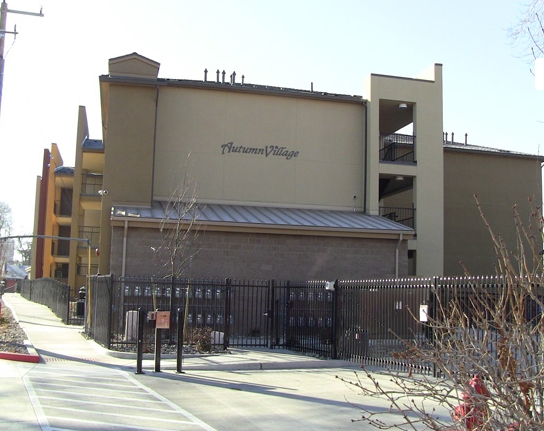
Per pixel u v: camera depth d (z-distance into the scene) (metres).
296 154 28.80
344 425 9.55
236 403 11.12
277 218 25.78
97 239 44.41
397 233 25.66
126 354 16.67
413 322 14.55
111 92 26.06
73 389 11.70
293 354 18.25
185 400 11.23
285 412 10.46
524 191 35.41
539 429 4.25
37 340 19.69
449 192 34.38
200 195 27.47
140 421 9.30
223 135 28.06
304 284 19.39
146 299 21.42
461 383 4.61
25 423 8.70
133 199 25.48
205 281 21.36
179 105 27.75
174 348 18.06
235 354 17.89
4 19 19.55
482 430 4.45
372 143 28.86
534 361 4.71
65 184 52.56
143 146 25.92
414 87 29.52
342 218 27.17
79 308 28.77
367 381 13.72
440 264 28.59
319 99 29.14
